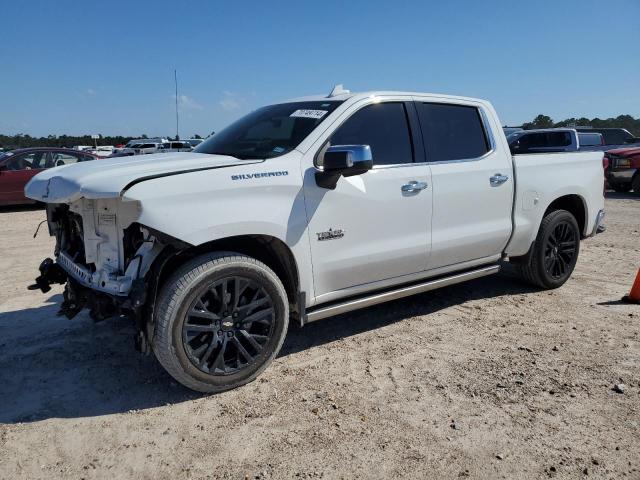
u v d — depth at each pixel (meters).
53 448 2.96
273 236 3.60
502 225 5.07
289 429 3.12
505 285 6.02
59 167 4.12
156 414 3.31
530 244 5.44
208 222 3.30
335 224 3.91
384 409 3.34
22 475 2.73
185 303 3.28
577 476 2.71
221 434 3.08
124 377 3.79
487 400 3.44
